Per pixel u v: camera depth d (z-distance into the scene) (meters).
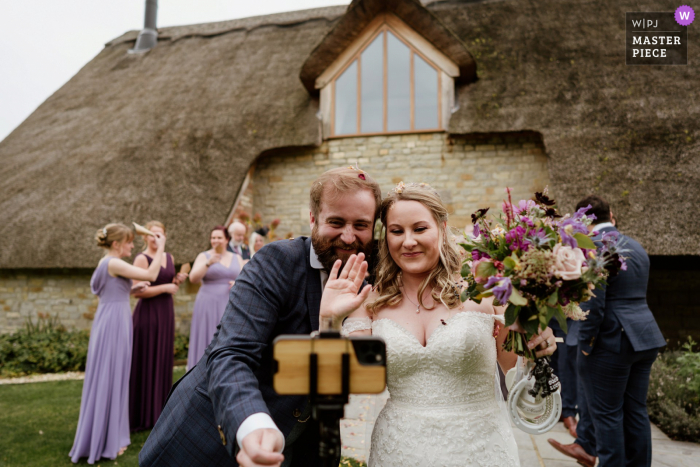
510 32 8.61
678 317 7.14
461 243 1.61
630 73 7.49
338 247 1.60
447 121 7.65
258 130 8.31
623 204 6.49
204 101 9.45
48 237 8.37
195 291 8.21
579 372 2.98
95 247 8.13
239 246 5.34
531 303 1.48
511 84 7.70
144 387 4.32
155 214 8.05
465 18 9.22
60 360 7.16
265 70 9.82
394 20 7.88
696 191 6.35
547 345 1.66
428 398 1.65
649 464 2.85
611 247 1.56
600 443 2.83
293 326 1.65
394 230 1.75
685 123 6.83
